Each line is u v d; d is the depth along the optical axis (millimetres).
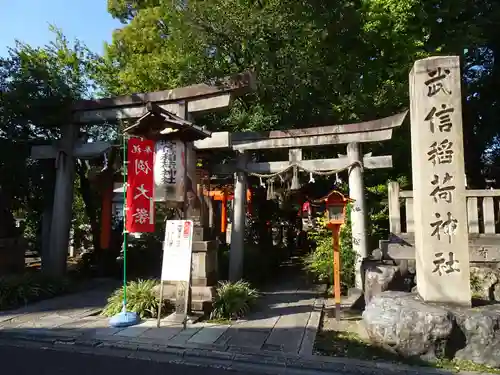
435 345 5324
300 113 12570
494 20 15016
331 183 14078
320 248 10219
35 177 11852
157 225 13922
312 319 7168
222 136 9984
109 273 12359
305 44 12461
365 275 7730
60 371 4930
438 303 6000
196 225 7594
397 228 8234
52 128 11875
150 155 7184
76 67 13289
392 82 13031
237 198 10758
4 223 10953
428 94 6359
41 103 10328
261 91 11602
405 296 6309
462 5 14211
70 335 6203
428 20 13836
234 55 12016
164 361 5301
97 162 12172
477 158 16688
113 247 12727
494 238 8047
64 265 10539
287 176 11070
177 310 6973
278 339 6051
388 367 5059
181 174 7207
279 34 11625
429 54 13242
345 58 13398
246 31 11203
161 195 7117
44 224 11695
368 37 13164
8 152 10961
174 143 7223
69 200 10648
